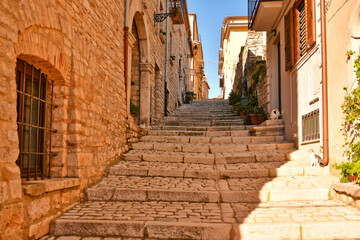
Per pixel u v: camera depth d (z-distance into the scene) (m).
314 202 4.15
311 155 5.29
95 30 5.01
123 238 3.33
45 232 3.34
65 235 3.38
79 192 4.21
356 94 3.96
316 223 3.28
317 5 5.46
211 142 7.73
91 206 4.07
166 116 11.96
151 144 7.10
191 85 29.22
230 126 9.03
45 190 3.29
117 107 6.12
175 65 15.48
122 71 6.58
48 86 4.02
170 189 4.48
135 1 7.59
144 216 3.65
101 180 4.98
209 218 3.58
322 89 5.12
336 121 4.75
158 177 5.29
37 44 3.31
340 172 4.31
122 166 5.58
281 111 8.28
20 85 3.45
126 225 3.37
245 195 4.30
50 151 3.97
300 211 3.78
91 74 4.75
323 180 4.74
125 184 4.77
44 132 3.88
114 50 6.04
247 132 8.34
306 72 6.13
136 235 3.35
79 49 4.35
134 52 9.20
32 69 3.52
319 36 5.38
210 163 6.09
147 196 4.36
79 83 4.30
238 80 18.56
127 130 6.88
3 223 2.57
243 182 4.95
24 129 3.59
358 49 4.17
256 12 8.45
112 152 5.75
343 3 4.45
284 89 7.89
